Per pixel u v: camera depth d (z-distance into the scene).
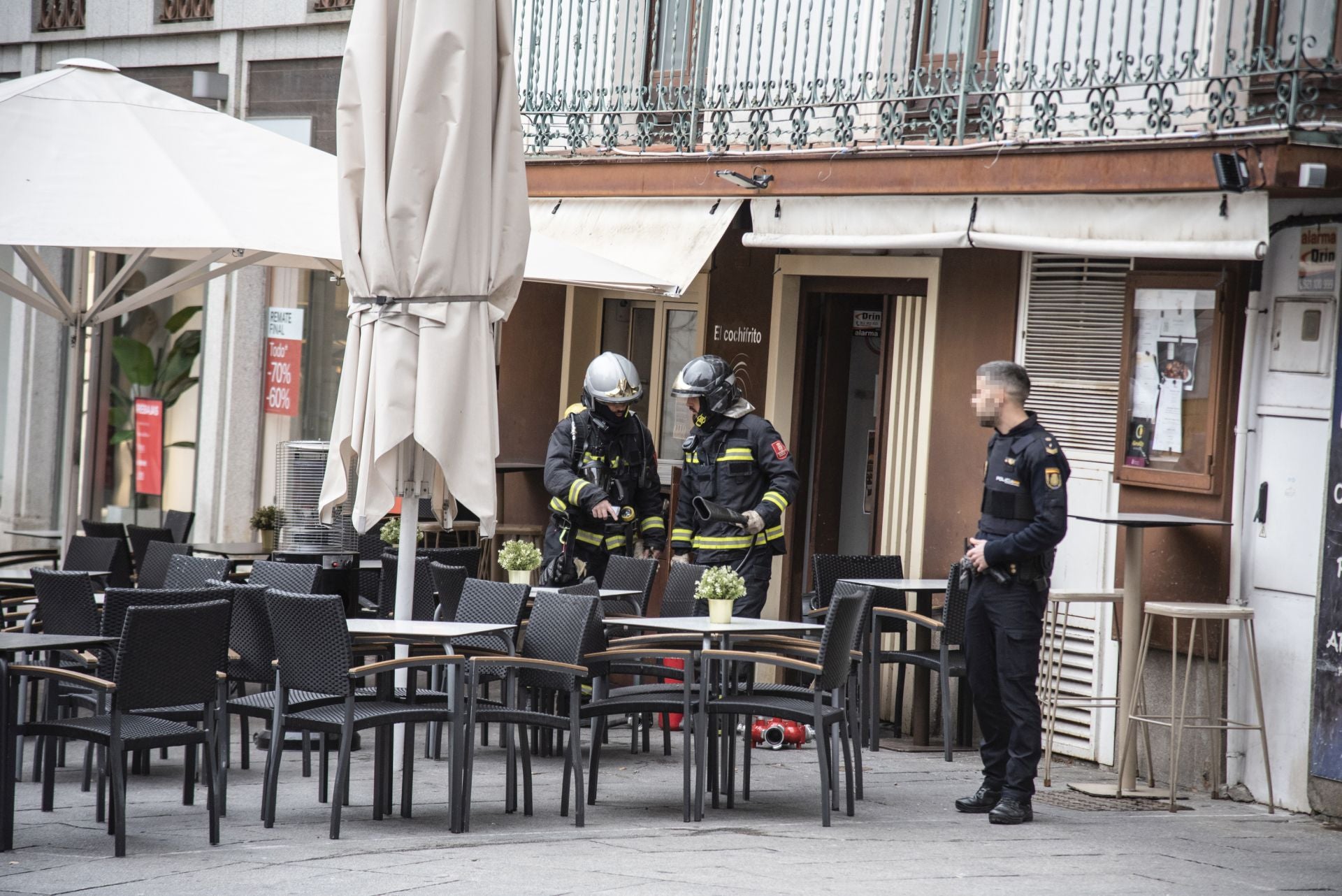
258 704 21.14
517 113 23.12
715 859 18.69
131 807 22.14
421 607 26.78
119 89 27.09
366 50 22.38
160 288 30.30
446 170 22.06
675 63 35.03
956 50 29.77
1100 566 27.19
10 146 25.12
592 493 28.30
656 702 22.06
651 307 36.84
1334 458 23.28
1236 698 24.59
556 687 21.75
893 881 17.59
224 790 21.66
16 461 52.84
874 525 32.12
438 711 20.72
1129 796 24.41
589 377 28.94
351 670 19.94
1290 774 23.83
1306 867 19.75
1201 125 24.19
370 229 22.23
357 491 22.61
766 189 30.30
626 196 33.09
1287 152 22.22
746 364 34.06
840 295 33.47
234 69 46.62
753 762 27.25
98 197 24.39
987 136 26.98
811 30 32.50
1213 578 24.98
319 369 46.34
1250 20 23.36
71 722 19.52
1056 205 25.80
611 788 24.45
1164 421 26.02
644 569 27.92
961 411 29.78
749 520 27.56
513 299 23.27
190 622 19.22
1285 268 24.14
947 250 30.16
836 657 21.77
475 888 16.73
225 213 24.59
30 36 51.62
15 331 52.91
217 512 47.97
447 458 22.14
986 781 23.02
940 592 28.62
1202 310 25.45
